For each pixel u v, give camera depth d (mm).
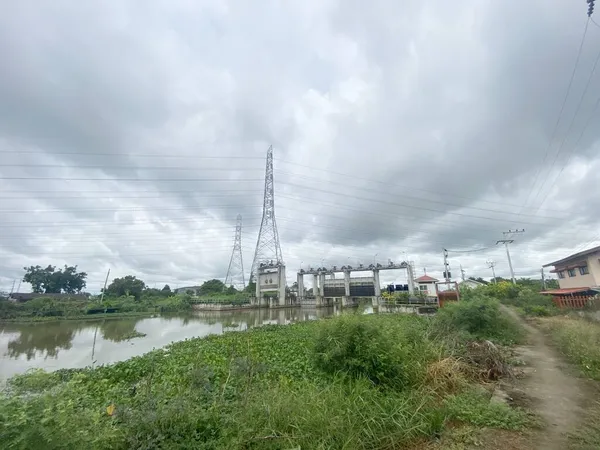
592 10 9562
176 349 17938
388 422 5336
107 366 13867
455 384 7387
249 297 77312
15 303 58188
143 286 86375
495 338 13648
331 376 7113
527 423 5496
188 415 5156
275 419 5207
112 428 4277
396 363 7316
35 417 3201
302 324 28797
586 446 4648
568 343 11102
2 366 17781
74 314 57781
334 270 77562
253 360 8500
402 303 39281
